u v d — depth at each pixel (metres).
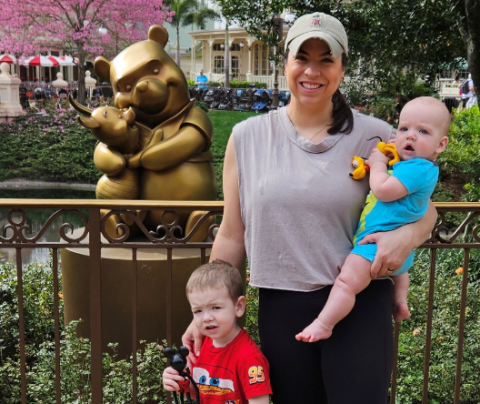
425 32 5.46
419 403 3.12
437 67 6.15
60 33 21.62
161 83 3.85
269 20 6.61
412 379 3.05
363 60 6.54
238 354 1.79
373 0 5.82
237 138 1.81
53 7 21.03
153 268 3.49
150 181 3.94
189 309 3.57
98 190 3.99
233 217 1.88
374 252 1.66
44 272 4.65
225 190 1.88
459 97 17.45
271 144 1.76
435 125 1.67
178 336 3.57
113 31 22.42
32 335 3.83
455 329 3.52
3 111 17.95
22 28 22.02
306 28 1.65
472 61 4.78
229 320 1.78
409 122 1.70
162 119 3.99
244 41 34.81
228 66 29.44
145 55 3.89
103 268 3.51
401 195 1.64
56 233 9.02
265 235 1.74
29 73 36.38
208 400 1.82
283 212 1.70
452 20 5.08
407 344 3.36
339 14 6.12
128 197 3.92
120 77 3.88
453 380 3.08
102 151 3.88
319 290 1.73
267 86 30.61
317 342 1.75
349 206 1.70
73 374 3.08
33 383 3.18
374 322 1.71
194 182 3.93
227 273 1.79
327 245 1.71
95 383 2.53
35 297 4.13
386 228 1.67
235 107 23.11
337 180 1.69
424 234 1.72
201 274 1.80
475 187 7.49
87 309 3.60
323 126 1.75
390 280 1.81
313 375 1.78
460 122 8.48
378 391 1.68
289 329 1.76
